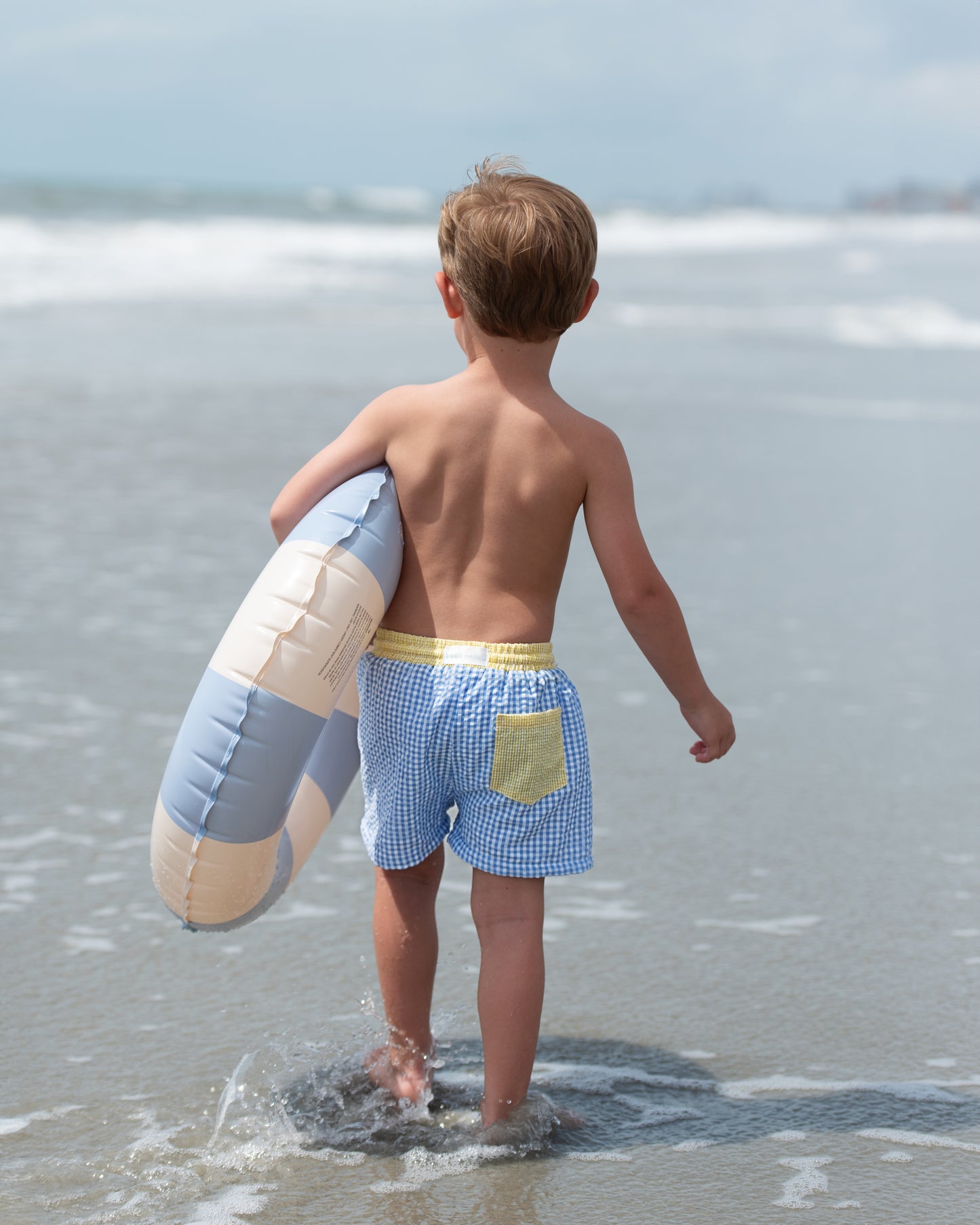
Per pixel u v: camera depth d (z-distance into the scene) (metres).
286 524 2.36
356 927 2.98
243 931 2.94
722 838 3.47
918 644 5.28
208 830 2.19
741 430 10.30
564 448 2.28
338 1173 2.08
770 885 3.20
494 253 2.22
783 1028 2.56
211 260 23.61
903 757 4.09
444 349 13.70
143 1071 2.37
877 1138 2.20
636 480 8.31
